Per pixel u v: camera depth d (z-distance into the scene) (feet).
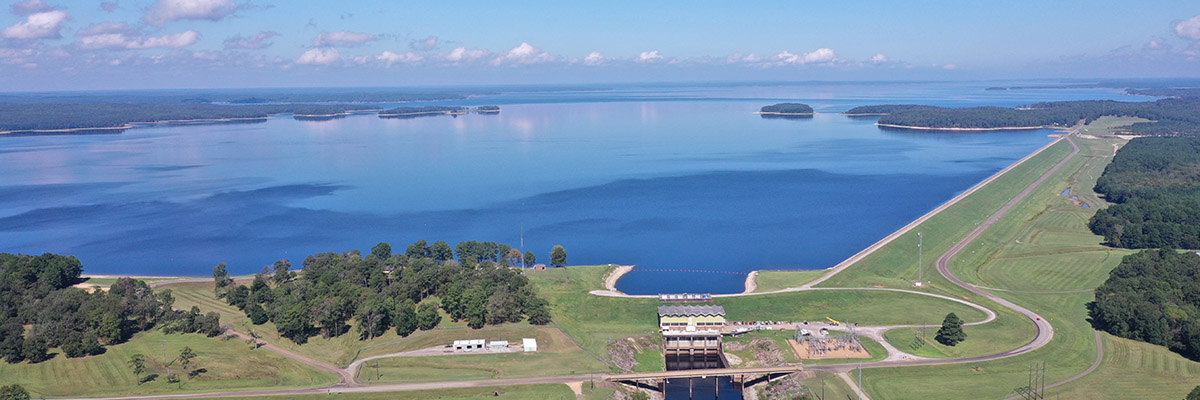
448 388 605.31
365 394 593.83
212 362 655.35
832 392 599.16
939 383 611.06
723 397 640.17
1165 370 626.64
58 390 597.52
